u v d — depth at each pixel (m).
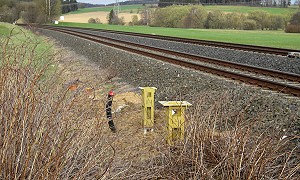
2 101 4.75
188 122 6.89
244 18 83.62
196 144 6.01
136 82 15.90
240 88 10.98
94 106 6.53
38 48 19.31
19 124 4.54
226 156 5.30
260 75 14.62
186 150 6.16
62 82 7.15
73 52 29.06
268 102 9.23
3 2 94.25
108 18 123.06
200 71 15.38
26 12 94.75
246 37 48.25
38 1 95.69
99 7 176.62
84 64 19.33
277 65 17.72
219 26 85.50
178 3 134.00
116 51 22.86
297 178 5.18
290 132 7.57
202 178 5.19
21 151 4.09
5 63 5.97
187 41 34.25
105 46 26.19
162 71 15.53
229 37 47.91
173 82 13.77
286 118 8.13
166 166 5.90
